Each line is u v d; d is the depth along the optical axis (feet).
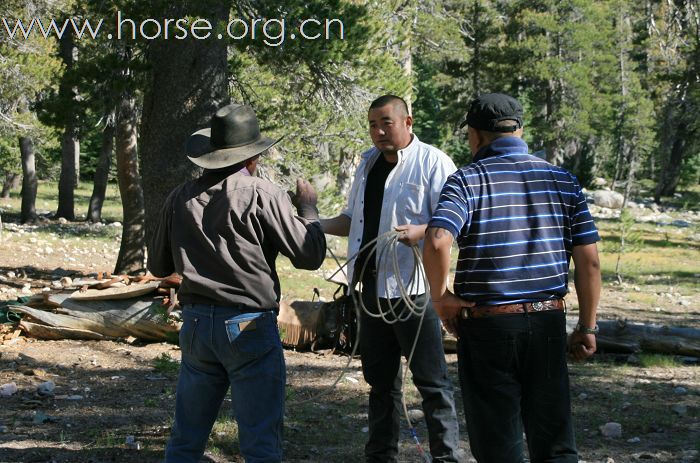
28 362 26.27
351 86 42.19
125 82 38.06
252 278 13.17
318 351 29.48
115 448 17.80
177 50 37.60
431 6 111.45
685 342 29.89
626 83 157.99
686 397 23.89
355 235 15.93
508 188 12.66
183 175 37.99
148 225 38.75
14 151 98.48
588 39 146.20
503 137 13.12
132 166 54.03
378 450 15.93
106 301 30.27
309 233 13.57
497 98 13.15
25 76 59.82
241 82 44.80
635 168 171.12
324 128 46.34
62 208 105.29
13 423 19.60
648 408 22.62
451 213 12.24
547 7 147.02
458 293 12.71
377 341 15.65
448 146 151.94
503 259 12.47
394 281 15.24
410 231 14.57
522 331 12.38
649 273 68.64
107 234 89.81
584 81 144.56
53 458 17.06
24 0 60.85
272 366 13.32
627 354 30.12
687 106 112.06
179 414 13.74
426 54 132.77
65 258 65.05
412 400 22.97
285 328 29.60
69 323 29.86
